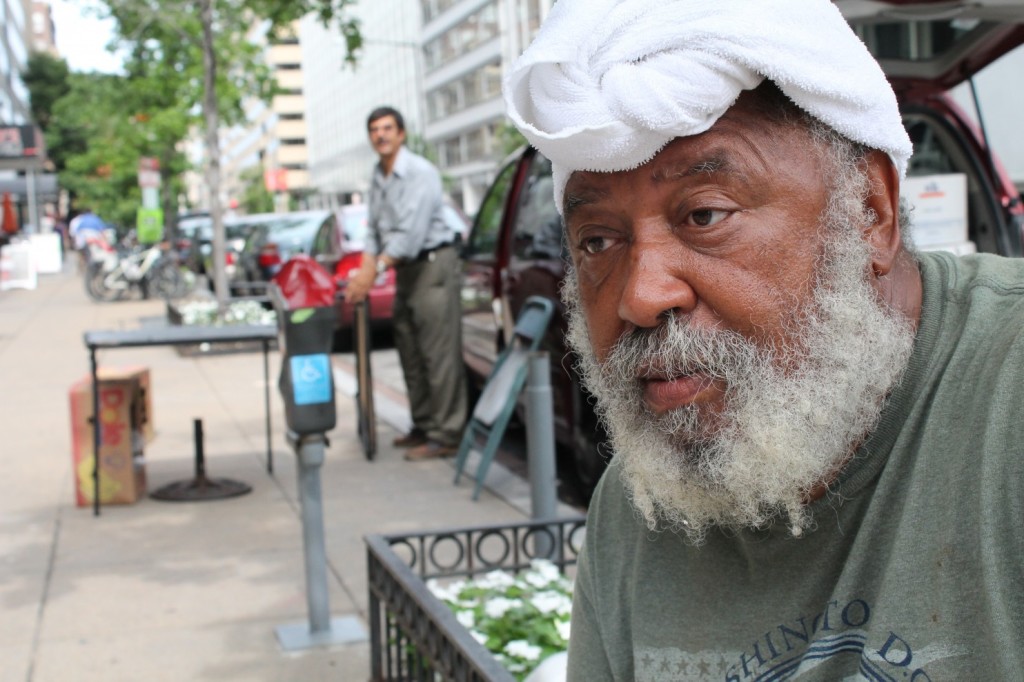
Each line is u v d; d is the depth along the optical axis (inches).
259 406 342.3
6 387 397.4
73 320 656.4
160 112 920.3
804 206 42.1
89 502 221.6
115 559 185.5
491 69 2234.3
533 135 42.5
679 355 42.2
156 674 137.7
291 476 245.8
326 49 3577.8
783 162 41.8
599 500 55.9
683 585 49.2
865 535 42.1
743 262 41.8
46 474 252.1
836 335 42.0
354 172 3014.3
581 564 57.0
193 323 493.4
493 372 229.8
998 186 190.7
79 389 219.8
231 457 267.1
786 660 44.7
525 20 2015.3
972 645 37.2
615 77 40.9
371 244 252.8
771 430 41.4
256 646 146.3
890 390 43.3
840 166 42.7
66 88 3671.3
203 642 148.0
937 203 186.5
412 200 239.1
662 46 40.7
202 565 181.5
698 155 41.4
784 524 44.6
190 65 684.7
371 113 241.4
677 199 42.3
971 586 37.4
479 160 2372.0
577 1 42.6
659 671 49.0
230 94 752.3
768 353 42.1
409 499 218.4
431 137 2650.1
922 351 43.3
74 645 147.4
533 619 112.4
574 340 51.6
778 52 39.9
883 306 44.3
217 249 553.3
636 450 44.7
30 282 997.8
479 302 267.7
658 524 50.6
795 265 42.1
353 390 371.6
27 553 189.8
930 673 37.7
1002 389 38.2
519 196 242.4
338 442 277.9
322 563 149.3
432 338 249.0
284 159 4328.3
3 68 3196.4
